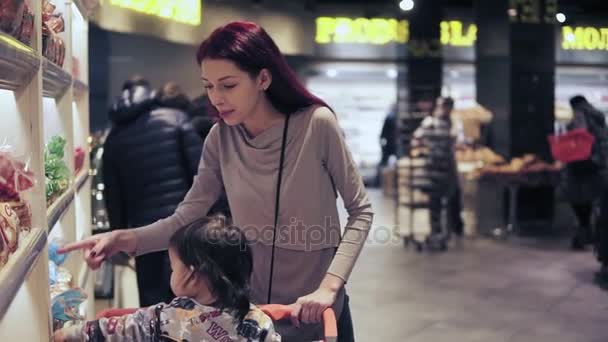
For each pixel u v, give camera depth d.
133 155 3.99
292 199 2.14
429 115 9.48
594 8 10.93
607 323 5.16
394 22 12.65
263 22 11.31
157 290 4.02
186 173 4.06
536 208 10.12
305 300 1.94
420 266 7.28
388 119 15.09
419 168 8.31
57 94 2.67
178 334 1.69
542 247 8.37
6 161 1.56
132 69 10.91
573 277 6.70
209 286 1.71
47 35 2.12
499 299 5.88
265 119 2.13
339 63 12.79
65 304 1.93
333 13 12.62
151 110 4.07
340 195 2.19
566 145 7.67
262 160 2.14
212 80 2.04
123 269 4.74
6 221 1.44
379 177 15.52
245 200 2.17
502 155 10.28
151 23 8.62
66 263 2.69
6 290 1.27
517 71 10.23
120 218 4.14
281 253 2.18
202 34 9.91
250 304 1.79
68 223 2.69
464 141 9.77
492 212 9.25
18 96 1.69
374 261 7.54
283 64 2.10
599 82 14.47
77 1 2.97
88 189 3.42
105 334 1.68
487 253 8.00
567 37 10.89
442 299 5.88
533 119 10.27
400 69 11.20
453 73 14.91
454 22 13.02
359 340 4.74
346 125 16.36
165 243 2.27
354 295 6.02
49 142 2.50
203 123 4.37
